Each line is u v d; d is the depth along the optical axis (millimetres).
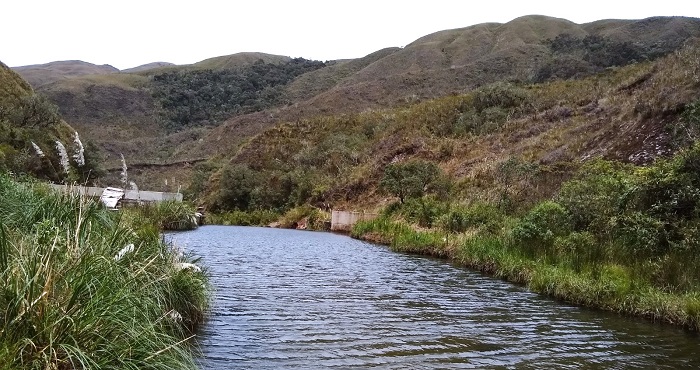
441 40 125750
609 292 10688
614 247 12664
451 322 9211
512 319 9602
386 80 92938
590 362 7211
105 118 99188
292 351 7082
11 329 3984
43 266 4426
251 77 123438
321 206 42406
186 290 8023
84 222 5996
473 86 85688
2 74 41594
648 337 8547
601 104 34531
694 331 8977
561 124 34438
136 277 5832
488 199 24578
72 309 4270
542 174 23422
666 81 26641
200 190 56188
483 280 13984
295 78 124625
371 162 45312
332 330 8289
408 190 31078
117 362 4406
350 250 21141
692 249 11133
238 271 14047
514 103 45812
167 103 107625
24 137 29922
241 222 43344
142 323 5094
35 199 7039
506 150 34094
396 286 12750
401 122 51281
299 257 18062
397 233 24141
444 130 44906
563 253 13453
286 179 48375
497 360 7148
